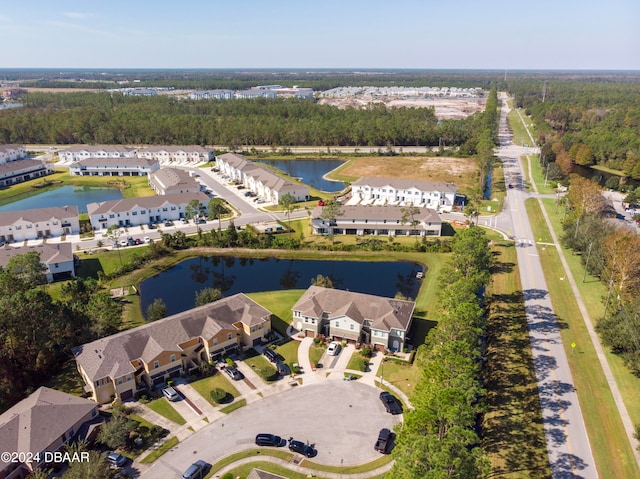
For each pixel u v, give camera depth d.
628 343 73.25
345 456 57.62
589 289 100.25
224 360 76.31
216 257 122.38
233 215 150.88
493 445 58.59
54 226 132.38
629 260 88.25
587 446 58.34
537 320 88.12
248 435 60.94
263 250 124.06
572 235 121.62
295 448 57.88
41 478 49.06
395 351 79.06
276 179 169.00
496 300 96.19
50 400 60.28
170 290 103.94
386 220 133.75
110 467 55.19
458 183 189.62
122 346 69.69
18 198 174.75
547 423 62.12
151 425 62.47
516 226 139.50
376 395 68.56
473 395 52.97
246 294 100.31
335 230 134.88
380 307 81.19
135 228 139.88
